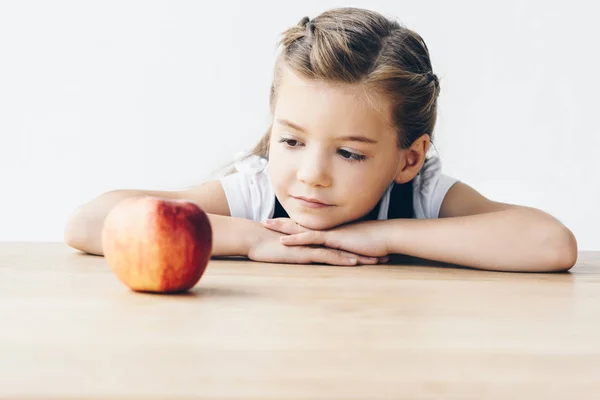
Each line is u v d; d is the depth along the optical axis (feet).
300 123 4.68
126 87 9.57
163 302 3.03
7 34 9.43
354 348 2.25
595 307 3.19
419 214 5.82
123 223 3.23
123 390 1.78
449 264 5.04
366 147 4.77
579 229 9.79
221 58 9.52
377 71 4.70
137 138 9.62
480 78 9.52
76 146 9.62
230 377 1.90
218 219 4.98
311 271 4.32
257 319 2.69
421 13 9.39
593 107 9.56
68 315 2.70
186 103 9.60
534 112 9.61
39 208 9.70
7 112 9.53
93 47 9.52
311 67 4.61
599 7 9.39
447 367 2.06
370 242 4.88
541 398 1.81
